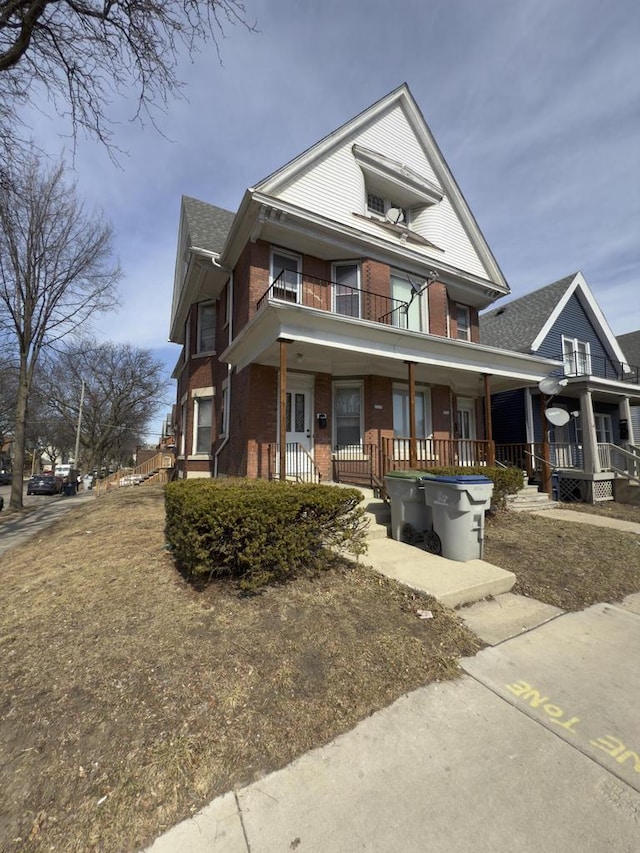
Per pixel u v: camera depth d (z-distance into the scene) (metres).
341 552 5.06
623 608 4.18
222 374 11.73
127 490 17.12
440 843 1.62
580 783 1.92
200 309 13.06
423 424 11.66
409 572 4.54
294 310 6.97
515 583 4.62
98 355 36.44
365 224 10.89
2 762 1.99
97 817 1.71
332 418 10.21
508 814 1.75
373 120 11.37
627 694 2.65
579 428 15.63
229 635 3.16
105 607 3.70
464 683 2.73
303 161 9.98
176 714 2.32
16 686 2.58
